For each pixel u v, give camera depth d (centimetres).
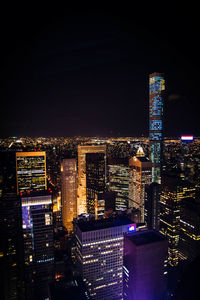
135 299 10531
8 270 17238
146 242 10444
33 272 16825
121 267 15000
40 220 16688
